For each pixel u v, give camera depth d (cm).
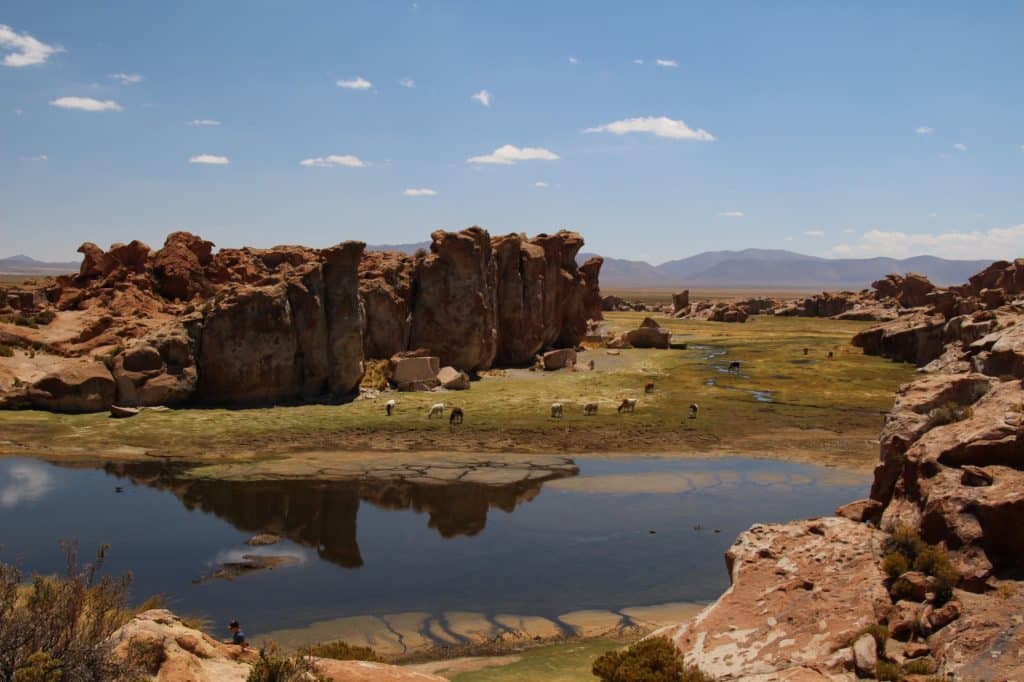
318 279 5466
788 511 3344
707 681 1547
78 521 3073
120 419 4641
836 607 1698
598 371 7244
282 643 2089
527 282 7962
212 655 1375
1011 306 8500
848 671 1515
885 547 1855
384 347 6412
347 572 2634
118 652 1209
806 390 6288
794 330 12669
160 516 3169
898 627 1603
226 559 2727
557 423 4916
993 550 1705
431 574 2631
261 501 3397
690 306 16775
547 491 3606
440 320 6744
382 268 6644
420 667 1950
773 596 1794
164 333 5075
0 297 6675
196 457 4044
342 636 2148
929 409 2222
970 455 1912
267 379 5191
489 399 5647
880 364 7950
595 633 2203
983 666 1425
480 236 7031
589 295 10975
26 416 4603
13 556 2647
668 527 3138
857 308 15512
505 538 2995
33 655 1070
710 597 2472
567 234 9494
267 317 5184
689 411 5338
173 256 7688
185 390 4991
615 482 3759
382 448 4303
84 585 1280
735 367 7319
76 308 6981
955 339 7450
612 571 2677
